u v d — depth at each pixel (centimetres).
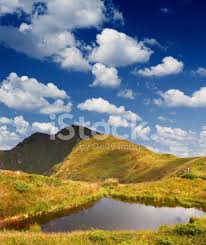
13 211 4041
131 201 5175
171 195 5544
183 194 5650
